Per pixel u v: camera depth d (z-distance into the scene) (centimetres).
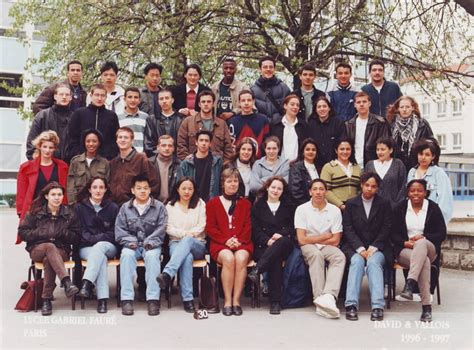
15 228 1770
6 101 2766
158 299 635
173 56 1202
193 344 515
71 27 1314
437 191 707
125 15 1255
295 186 719
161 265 706
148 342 521
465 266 902
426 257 619
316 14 1226
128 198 702
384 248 654
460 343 527
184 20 1203
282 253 652
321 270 650
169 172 732
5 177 2809
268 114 819
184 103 828
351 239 657
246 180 730
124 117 775
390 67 1359
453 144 4275
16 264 995
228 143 762
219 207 679
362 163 754
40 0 1409
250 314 638
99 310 636
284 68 1312
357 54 1306
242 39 1252
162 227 666
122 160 709
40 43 2709
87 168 700
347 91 818
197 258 674
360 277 630
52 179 698
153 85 827
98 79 1259
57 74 1438
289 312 648
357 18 1205
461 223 1212
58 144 735
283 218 685
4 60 2664
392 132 753
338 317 618
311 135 763
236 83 845
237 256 646
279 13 1286
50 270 633
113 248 662
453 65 1478
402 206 673
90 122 729
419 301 702
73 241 658
